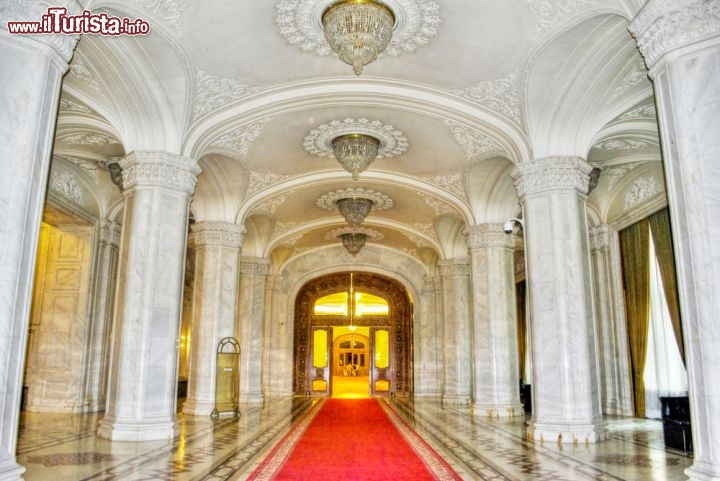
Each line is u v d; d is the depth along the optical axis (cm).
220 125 873
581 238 816
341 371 3534
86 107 806
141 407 758
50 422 970
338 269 1955
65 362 1186
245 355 1522
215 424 978
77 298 1209
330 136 1018
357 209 1395
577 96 781
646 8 478
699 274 426
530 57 725
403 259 1956
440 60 776
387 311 2156
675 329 1036
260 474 541
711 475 401
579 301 793
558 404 775
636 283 1173
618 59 710
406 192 1322
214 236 1199
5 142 432
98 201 1241
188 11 650
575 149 834
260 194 1226
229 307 1190
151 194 808
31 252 440
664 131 466
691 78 449
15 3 444
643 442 763
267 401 1614
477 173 1123
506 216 1220
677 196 449
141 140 823
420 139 1020
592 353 792
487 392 1188
